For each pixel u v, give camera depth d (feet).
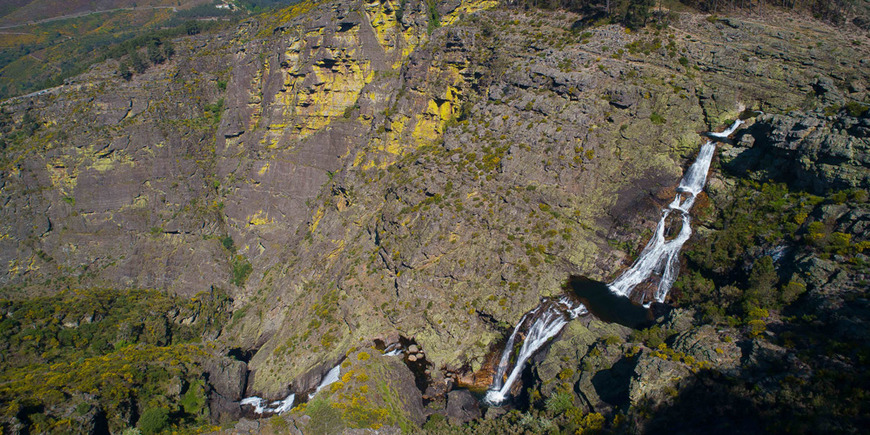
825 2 265.95
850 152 178.70
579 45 275.80
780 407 135.64
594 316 208.23
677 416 150.51
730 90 237.66
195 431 215.10
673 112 239.30
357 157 351.05
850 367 134.51
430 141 330.75
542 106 261.24
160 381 249.55
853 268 159.63
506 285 231.09
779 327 161.17
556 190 243.60
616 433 156.25
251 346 321.52
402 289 250.37
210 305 363.15
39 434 200.34
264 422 198.59
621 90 245.24
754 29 253.24
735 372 151.94
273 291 344.08
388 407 200.64
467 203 255.09
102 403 222.48
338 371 236.22
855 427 121.90
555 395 178.60
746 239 197.06
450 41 323.57
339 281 286.25
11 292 375.45
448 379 222.69
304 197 370.73
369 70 371.15
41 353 305.73
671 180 228.84
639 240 225.15
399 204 278.46
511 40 305.73
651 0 270.26
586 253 229.66
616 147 241.96
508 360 217.56
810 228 177.17
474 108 295.69
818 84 224.33
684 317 186.70
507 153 257.55
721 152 224.12
